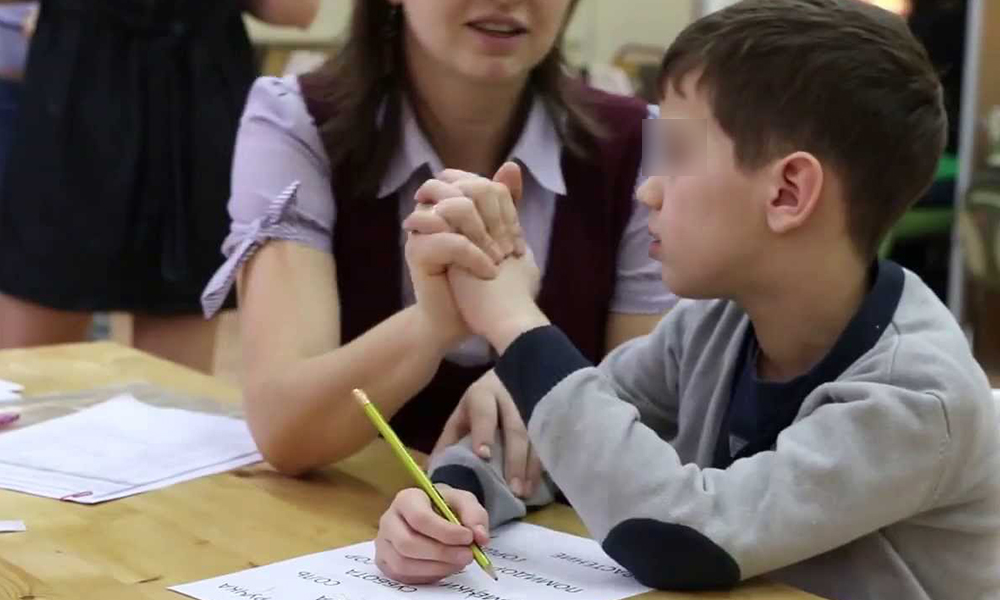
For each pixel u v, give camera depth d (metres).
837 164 1.12
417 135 1.65
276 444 1.39
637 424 1.08
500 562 1.11
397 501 1.09
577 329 1.71
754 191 1.12
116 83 2.46
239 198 1.62
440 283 1.26
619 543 1.04
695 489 1.03
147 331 2.61
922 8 4.00
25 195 2.47
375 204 1.65
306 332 1.49
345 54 1.67
